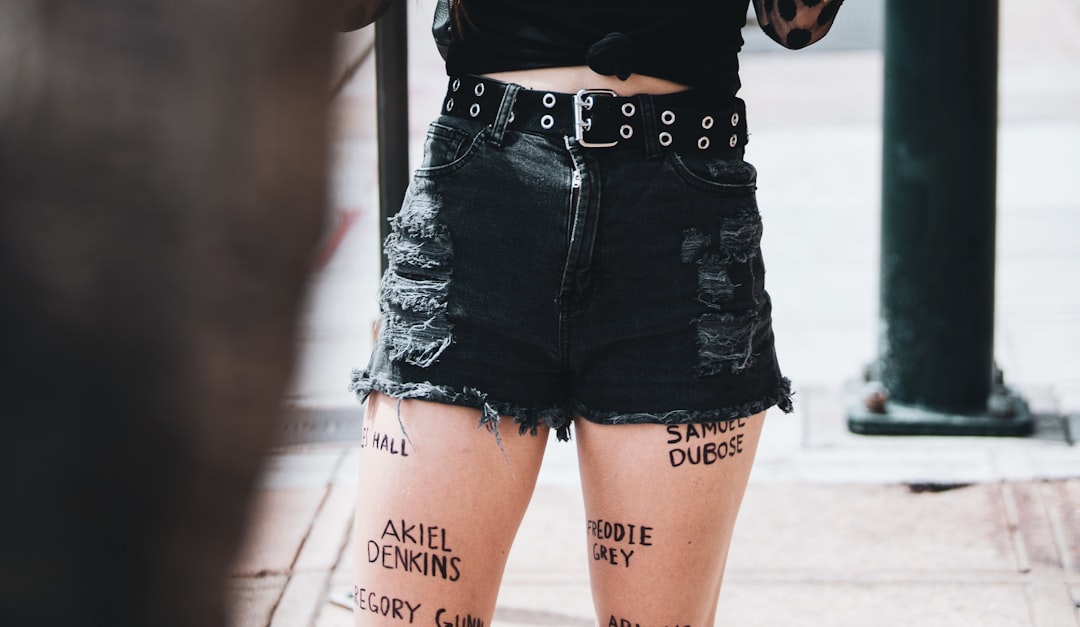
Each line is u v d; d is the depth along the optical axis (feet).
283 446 1.76
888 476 12.53
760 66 38.52
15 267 1.56
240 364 1.65
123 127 1.56
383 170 9.34
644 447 5.85
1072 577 10.59
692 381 5.82
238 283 1.63
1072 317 17.65
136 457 1.63
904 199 13.53
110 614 1.69
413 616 5.85
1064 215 22.79
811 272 20.53
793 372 16.24
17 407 1.58
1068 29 42.45
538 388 5.87
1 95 1.55
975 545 11.19
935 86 13.11
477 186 5.76
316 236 1.68
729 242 5.88
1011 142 28.19
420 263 5.78
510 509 5.97
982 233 13.43
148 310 1.59
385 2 6.03
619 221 5.68
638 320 5.76
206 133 1.59
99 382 1.60
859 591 10.51
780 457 13.10
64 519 1.64
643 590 6.01
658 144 5.73
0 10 1.55
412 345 5.76
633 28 5.74
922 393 13.76
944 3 12.94
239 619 1.86
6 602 1.66
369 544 5.91
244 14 1.59
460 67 6.04
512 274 5.71
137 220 1.58
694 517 5.95
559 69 5.76
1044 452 13.02
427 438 5.74
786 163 27.32
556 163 5.68
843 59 38.96
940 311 13.57
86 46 1.55
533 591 10.69
